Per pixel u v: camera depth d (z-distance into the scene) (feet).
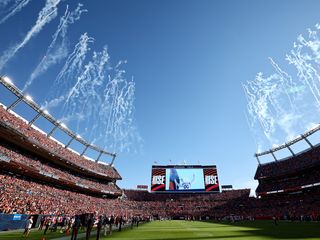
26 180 172.96
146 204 293.23
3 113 161.27
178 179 292.20
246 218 228.43
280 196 250.16
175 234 77.66
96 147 286.05
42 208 140.05
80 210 181.68
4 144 167.02
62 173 213.25
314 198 206.18
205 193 313.12
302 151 254.27
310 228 88.58
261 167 294.66
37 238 63.16
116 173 305.94
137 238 65.10
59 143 233.35
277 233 73.26
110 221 78.38
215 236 69.87
